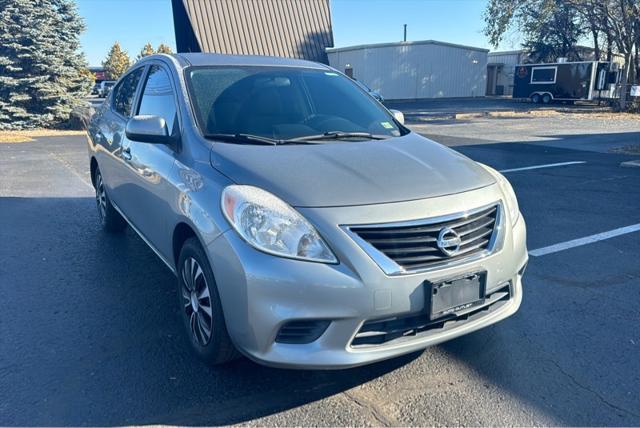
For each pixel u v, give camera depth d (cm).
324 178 282
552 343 343
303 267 251
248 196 269
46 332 352
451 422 264
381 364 318
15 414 266
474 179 310
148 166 376
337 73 458
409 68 4012
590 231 589
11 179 898
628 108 2905
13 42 1828
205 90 375
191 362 317
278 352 258
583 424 264
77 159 1145
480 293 280
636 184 852
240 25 3091
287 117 377
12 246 532
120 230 580
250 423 263
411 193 277
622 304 401
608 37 3384
